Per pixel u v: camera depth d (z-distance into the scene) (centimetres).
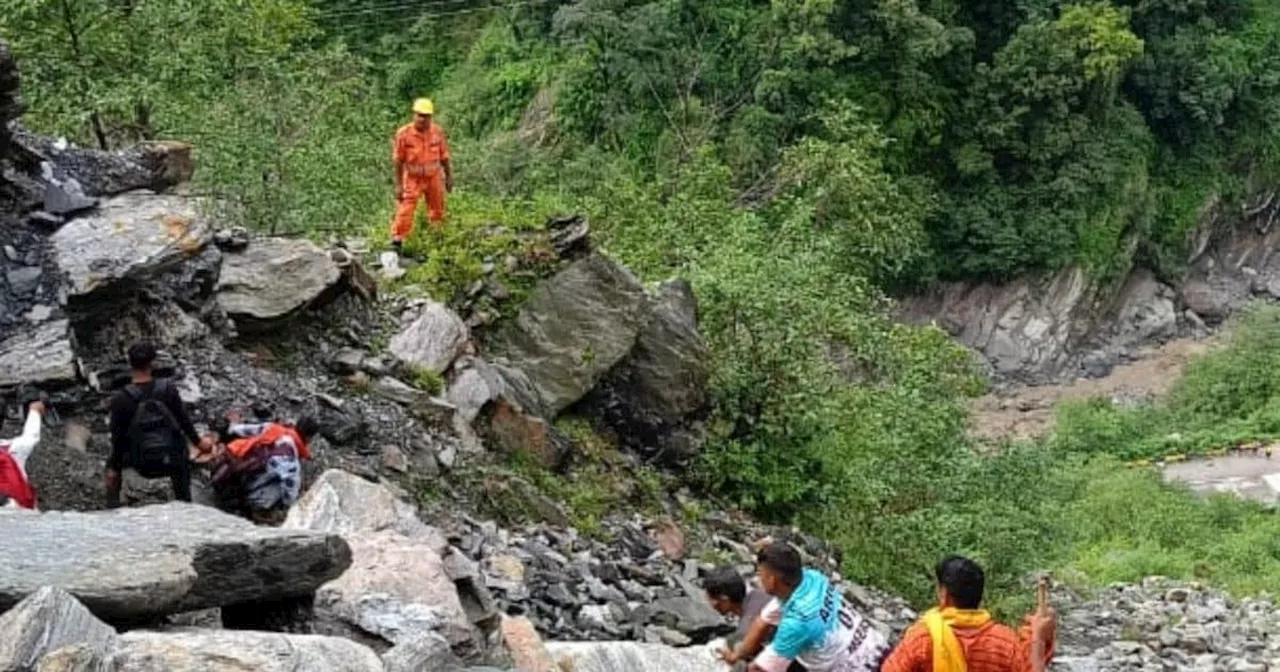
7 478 826
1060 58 5416
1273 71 6003
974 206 5528
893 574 1655
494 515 1256
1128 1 5769
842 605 745
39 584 595
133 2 2109
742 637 810
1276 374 4762
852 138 3469
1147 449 4494
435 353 1381
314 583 688
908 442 1780
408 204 1566
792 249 2125
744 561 1430
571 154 5222
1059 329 5534
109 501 942
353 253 1555
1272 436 4491
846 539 1634
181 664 537
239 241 1329
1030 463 1897
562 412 1503
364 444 1226
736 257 1772
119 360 1132
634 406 1566
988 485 1833
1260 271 6131
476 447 1317
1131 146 5653
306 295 1305
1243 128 6012
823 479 1683
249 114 2009
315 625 696
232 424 1040
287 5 2511
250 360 1251
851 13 5250
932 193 5419
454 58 6194
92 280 1098
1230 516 3419
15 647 534
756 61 5266
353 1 6219
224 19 2128
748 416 1647
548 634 1088
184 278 1216
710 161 2812
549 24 5850
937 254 5556
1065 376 5500
